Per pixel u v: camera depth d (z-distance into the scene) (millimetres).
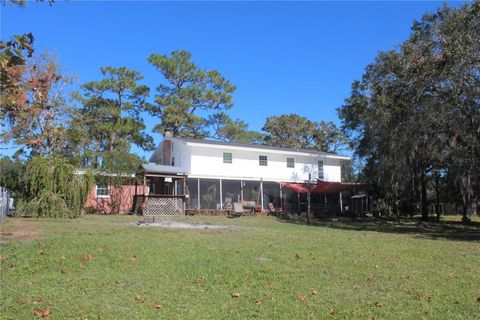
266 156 35188
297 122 55812
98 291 7203
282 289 7551
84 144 32562
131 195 31953
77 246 11000
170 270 8820
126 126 39375
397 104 22297
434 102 20141
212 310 6309
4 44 5578
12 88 6395
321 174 37656
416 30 22109
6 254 9922
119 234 14133
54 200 21391
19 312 6023
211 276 8359
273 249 11617
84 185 22641
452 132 21828
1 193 18188
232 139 46906
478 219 39344
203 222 21938
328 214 34469
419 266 9914
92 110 39000
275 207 35219
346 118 34719
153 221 20969
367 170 35062
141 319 5832
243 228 18453
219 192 33250
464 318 6094
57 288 7320
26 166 21703
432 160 31203
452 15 19109
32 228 15531
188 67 44375
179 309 6324
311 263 9852
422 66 19219
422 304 6758
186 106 43219
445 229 23547
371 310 6410
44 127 21031
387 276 8742
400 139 24656
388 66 22469
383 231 20891
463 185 26719
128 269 8906
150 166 30984
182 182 32469
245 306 6543
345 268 9414
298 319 5977
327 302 6809
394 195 33094
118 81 39938
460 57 17453
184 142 32156
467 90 18469
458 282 8305
